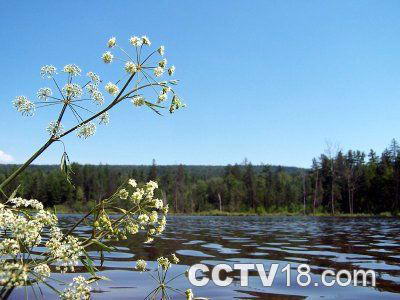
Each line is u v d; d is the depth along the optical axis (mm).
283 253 12781
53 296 6684
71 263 3623
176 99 3945
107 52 3908
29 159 3715
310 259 11414
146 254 12156
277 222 43531
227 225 34969
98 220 3926
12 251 3393
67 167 3760
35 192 103500
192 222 42844
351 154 90688
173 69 4012
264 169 115312
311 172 92625
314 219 55219
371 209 82000
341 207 85750
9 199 3525
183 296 6926
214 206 113188
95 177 112562
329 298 6945
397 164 78750
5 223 3354
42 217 3516
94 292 7043
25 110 3742
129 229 3977
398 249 14297
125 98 3900
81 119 3852
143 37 3980
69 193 104812
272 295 7145
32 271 3430
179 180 111125
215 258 11469
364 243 16609
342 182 85750
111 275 8641
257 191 105812
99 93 3893
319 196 87250
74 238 3699
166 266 5047
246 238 19062
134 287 7496
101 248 4008
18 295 6707
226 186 114312
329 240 18188
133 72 3930
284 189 107562
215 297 6930
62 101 3820
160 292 7121
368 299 6875
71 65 3846
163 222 4121
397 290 7582
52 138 3787
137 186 4117
